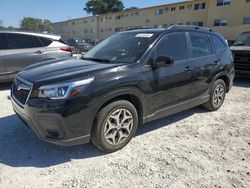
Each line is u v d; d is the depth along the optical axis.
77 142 3.32
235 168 3.39
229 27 31.44
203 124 4.91
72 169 3.25
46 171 3.19
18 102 3.58
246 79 10.34
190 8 36.44
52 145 3.82
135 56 3.95
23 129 4.35
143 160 3.51
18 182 2.96
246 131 4.63
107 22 56.84
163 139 4.18
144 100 3.88
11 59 7.21
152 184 3.00
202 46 5.10
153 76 3.93
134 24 48.06
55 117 3.12
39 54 7.60
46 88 3.17
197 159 3.58
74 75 3.28
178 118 5.20
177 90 4.43
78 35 70.12
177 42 4.52
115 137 3.65
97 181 3.03
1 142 3.87
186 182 3.06
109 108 3.46
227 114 5.55
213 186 3.01
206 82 5.13
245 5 29.56
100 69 3.47
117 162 3.44
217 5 32.56
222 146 4.01
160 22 41.91
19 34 7.43
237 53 9.20
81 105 3.20
